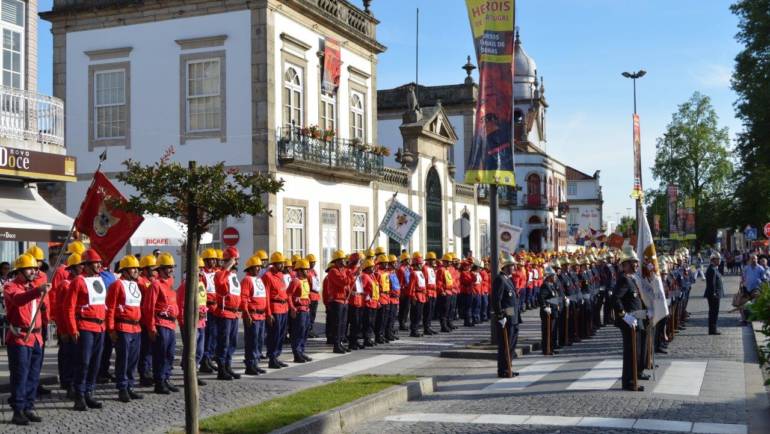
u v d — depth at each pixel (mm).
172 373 15234
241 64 27531
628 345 12688
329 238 31250
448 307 24594
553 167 78438
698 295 42875
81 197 29484
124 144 28984
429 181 41156
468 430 10156
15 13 21031
